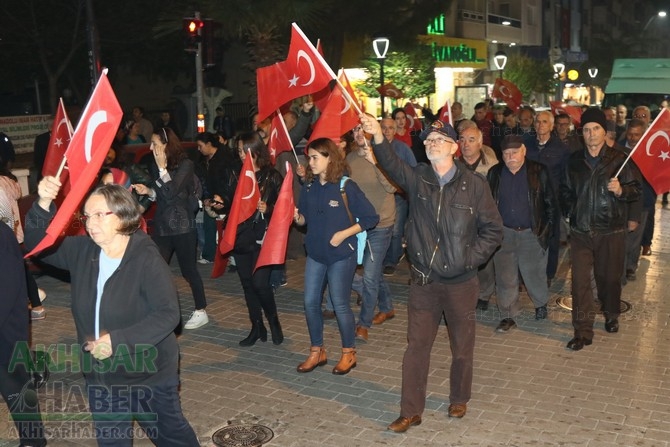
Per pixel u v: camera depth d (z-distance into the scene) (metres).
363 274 6.98
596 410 5.42
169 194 7.03
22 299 4.49
